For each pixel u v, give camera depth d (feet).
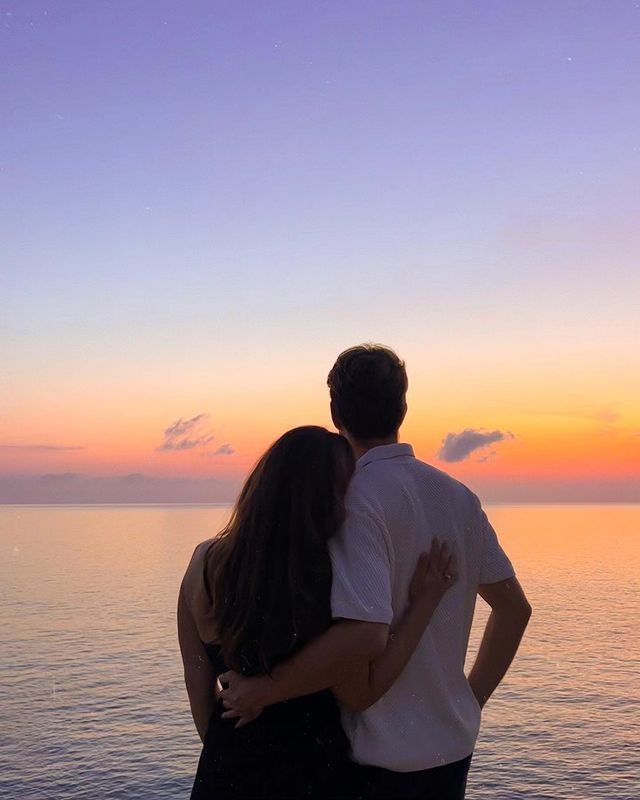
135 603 422.82
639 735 183.21
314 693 6.12
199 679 6.64
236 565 6.07
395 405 6.83
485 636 7.28
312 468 6.08
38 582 546.26
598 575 578.25
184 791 141.79
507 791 144.46
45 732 183.32
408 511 6.38
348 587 5.72
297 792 5.97
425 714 6.34
